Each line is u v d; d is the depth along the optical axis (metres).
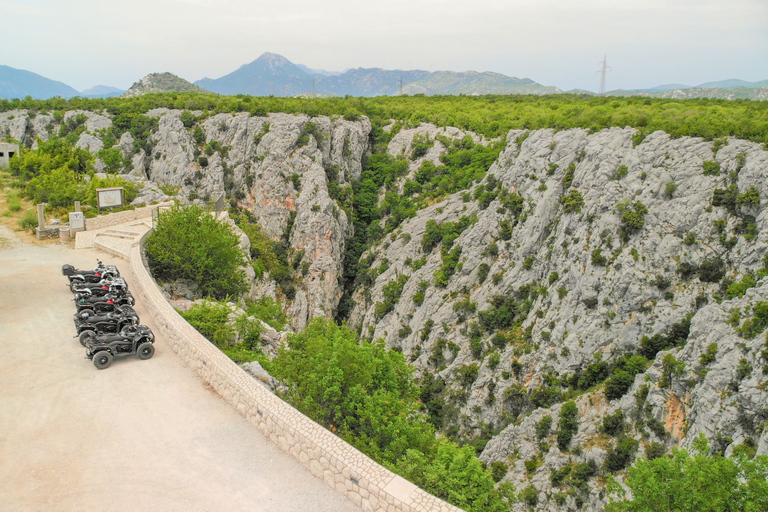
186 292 37.72
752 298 36.91
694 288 44.72
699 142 50.19
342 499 14.48
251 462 15.90
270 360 27.55
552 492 40.06
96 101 123.69
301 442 15.78
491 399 53.75
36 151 73.25
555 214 60.44
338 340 22.98
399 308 76.12
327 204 92.19
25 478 14.52
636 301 46.62
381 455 18.70
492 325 60.44
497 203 69.44
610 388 42.41
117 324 24.03
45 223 46.84
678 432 37.03
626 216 49.75
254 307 42.09
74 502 13.69
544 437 44.19
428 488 17.52
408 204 95.81
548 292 55.97
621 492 22.19
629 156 53.66
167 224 38.19
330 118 105.69
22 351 22.84
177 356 23.30
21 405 18.39
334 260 92.12
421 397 60.78
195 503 13.98
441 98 145.25
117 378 20.84
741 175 45.19
